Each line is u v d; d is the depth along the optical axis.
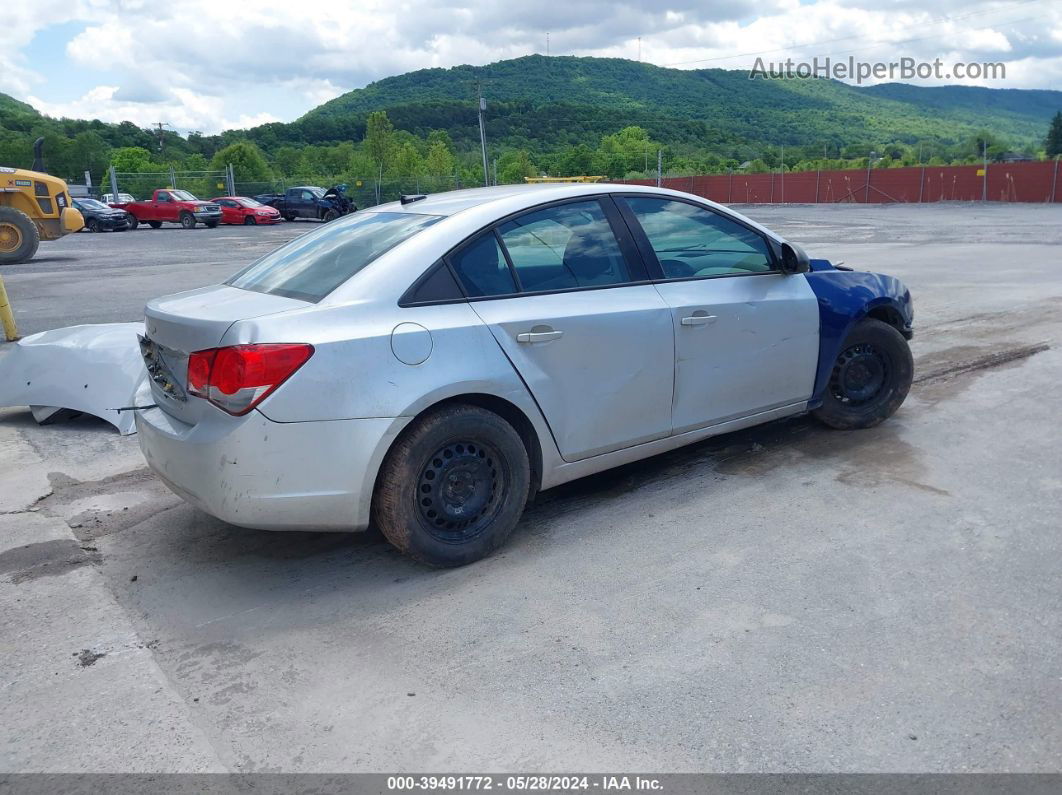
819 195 51.84
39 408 5.95
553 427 3.87
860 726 2.55
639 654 2.97
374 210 4.38
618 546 3.85
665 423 4.27
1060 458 4.75
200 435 3.33
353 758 2.50
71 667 3.02
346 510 3.40
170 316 3.54
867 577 3.46
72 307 11.55
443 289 3.61
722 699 2.71
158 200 36.66
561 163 99.19
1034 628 3.05
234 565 3.82
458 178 58.78
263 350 3.21
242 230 34.69
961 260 14.81
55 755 2.55
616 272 4.12
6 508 4.52
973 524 3.93
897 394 5.29
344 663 3.00
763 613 3.21
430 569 3.71
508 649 3.05
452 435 3.55
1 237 18.77
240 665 3.01
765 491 4.41
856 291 5.02
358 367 3.33
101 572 3.77
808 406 4.94
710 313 4.33
